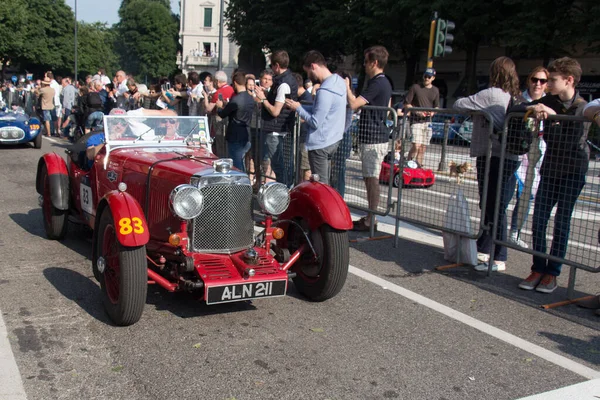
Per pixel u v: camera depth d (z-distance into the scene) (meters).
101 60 73.06
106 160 5.35
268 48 33.94
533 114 5.12
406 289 5.21
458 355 3.94
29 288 4.88
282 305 4.74
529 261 6.32
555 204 5.15
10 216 7.42
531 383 3.59
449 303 4.91
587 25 18.41
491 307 4.86
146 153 5.14
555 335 4.34
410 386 3.50
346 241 4.64
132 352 3.79
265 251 4.61
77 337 3.99
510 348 4.08
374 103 6.76
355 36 26.77
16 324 4.15
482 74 30.02
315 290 4.76
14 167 11.41
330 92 5.93
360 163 6.99
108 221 4.21
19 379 3.39
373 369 3.69
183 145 5.66
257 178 8.80
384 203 7.14
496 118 5.56
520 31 19.81
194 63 68.81
